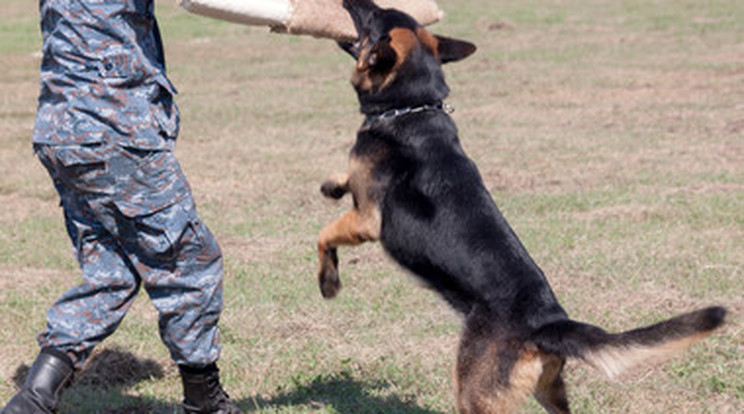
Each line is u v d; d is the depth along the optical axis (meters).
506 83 19.69
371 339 6.27
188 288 4.26
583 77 20.16
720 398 5.28
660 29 28.16
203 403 4.61
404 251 4.78
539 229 8.98
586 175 11.53
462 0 36.16
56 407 4.29
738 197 10.12
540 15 32.03
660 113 15.95
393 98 5.05
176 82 20.84
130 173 4.05
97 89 3.98
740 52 22.94
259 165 12.51
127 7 4.02
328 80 20.97
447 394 5.42
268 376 5.71
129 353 6.02
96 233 4.31
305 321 6.60
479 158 12.71
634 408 5.17
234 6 4.39
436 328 6.49
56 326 4.31
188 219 4.18
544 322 4.24
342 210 10.22
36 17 31.72
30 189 11.17
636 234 8.78
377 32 5.25
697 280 7.35
